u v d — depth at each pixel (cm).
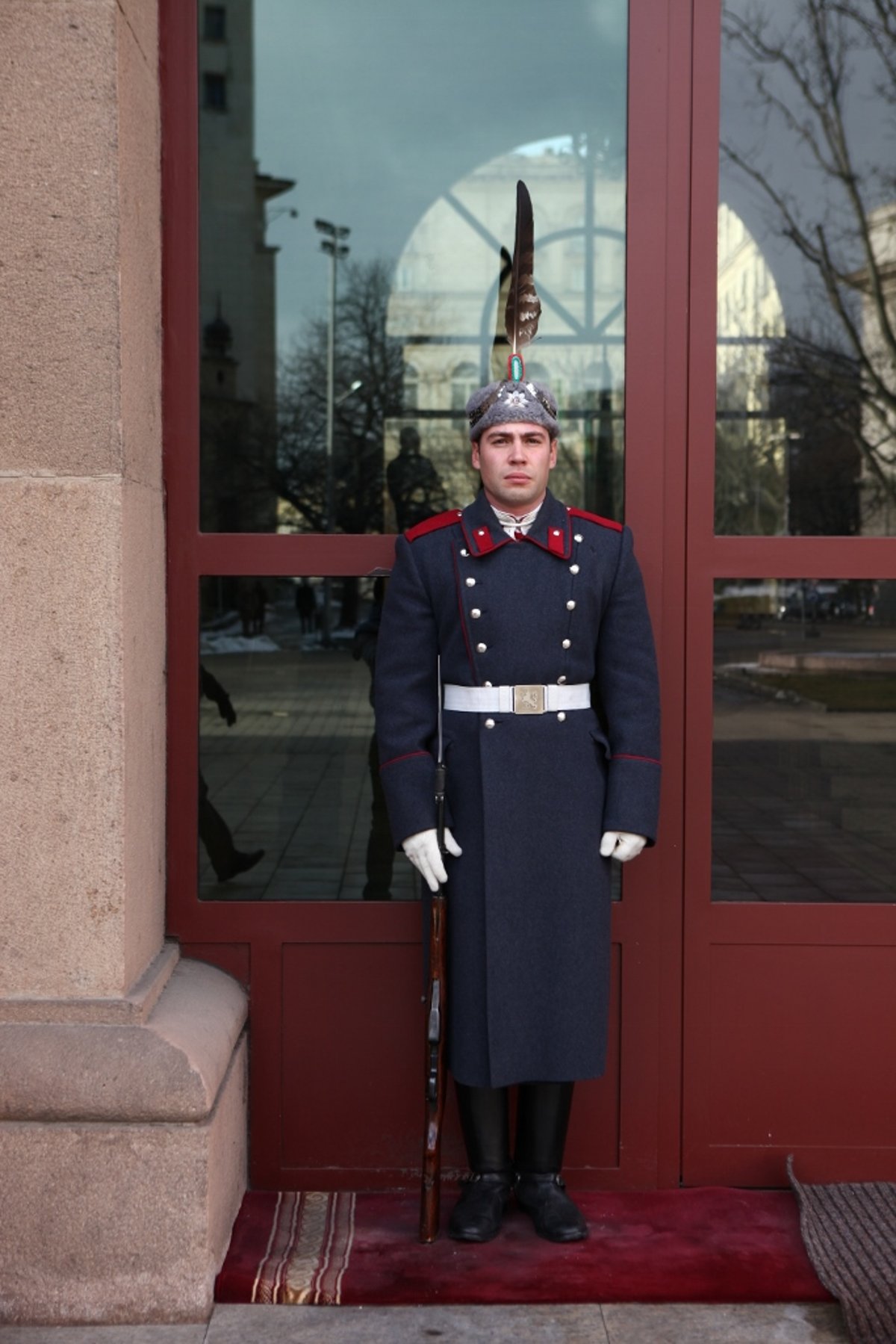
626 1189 243
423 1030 238
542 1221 223
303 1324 202
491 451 215
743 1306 207
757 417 247
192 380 237
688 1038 243
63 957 206
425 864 214
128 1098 200
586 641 219
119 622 204
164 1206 202
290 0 246
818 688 244
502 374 253
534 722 216
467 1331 200
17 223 200
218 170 246
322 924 242
